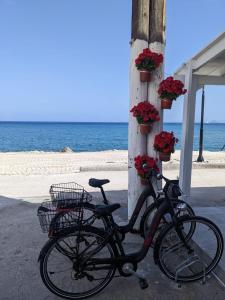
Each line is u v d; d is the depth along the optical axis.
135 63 4.87
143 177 4.64
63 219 3.49
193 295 3.62
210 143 44.44
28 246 4.89
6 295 3.63
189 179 6.68
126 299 3.56
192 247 4.13
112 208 3.57
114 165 12.08
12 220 6.04
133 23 4.95
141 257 3.67
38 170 12.18
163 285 3.81
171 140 4.63
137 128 4.99
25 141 48.59
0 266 4.27
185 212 4.15
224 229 4.93
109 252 3.60
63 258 3.76
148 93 4.99
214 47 5.52
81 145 42.25
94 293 3.61
